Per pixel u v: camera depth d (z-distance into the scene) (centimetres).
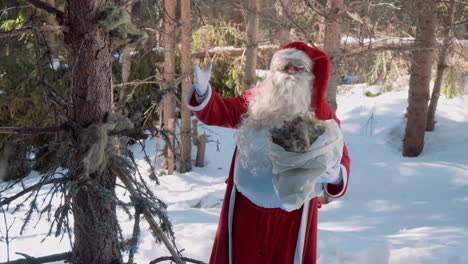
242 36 1065
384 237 520
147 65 1035
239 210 234
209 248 396
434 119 1164
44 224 524
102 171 204
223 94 1202
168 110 943
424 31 955
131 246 177
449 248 402
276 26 973
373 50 693
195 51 1077
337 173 208
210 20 1070
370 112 1245
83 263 217
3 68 920
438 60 1102
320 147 191
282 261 230
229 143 1180
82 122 200
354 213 743
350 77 1487
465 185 823
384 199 797
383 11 786
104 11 193
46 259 221
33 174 864
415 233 574
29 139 205
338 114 1287
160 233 193
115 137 205
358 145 1098
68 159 198
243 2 1016
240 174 224
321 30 947
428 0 918
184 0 839
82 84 198
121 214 528
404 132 1137
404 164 929
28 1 189
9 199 182
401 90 1363
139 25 251
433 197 792
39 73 197
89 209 209
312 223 236
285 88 217
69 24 195
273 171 198
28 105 922
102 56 199
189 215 538
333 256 395
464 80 1354
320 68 226
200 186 927
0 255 412
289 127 193
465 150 1021
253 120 220
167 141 207
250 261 232
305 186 189
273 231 228
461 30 945
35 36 187
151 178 209
